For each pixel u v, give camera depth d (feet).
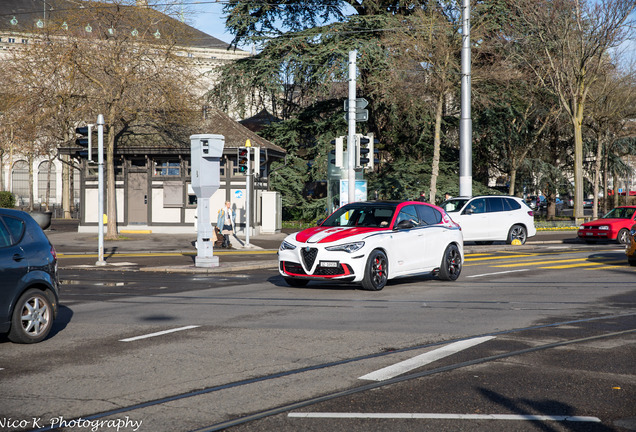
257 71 125.49
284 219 140.56
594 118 139.23
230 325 30.04
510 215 82.48
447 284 46.88
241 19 127.13
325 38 122.01
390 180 126.93
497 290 43.24
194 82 101.45
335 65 115.24
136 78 94.48
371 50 115.55
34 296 26.30
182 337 27.20
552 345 25.59
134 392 18.99
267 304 36.94
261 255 75.51
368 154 70.03
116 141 107.86
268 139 136.05
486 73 118.62
